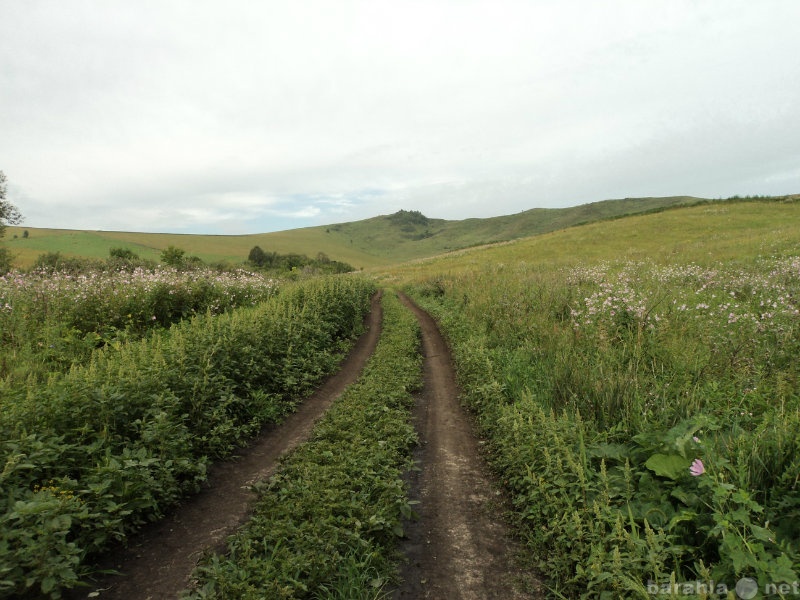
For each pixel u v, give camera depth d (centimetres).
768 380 586
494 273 2723
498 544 440
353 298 2095
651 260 2586
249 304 1670
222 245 16800
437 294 2877
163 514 492
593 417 585
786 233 2903
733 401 541
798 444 384
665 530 356
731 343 742
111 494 437
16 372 761
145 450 497
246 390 825
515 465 548
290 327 1165
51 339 947
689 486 385
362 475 534
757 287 1227
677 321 936
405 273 5450
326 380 1077
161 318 1344
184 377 695
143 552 424
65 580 338
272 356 1029
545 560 404
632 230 4988
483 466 621
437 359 1316
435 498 536
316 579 370
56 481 440
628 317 1005
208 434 651
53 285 1221
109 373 632
